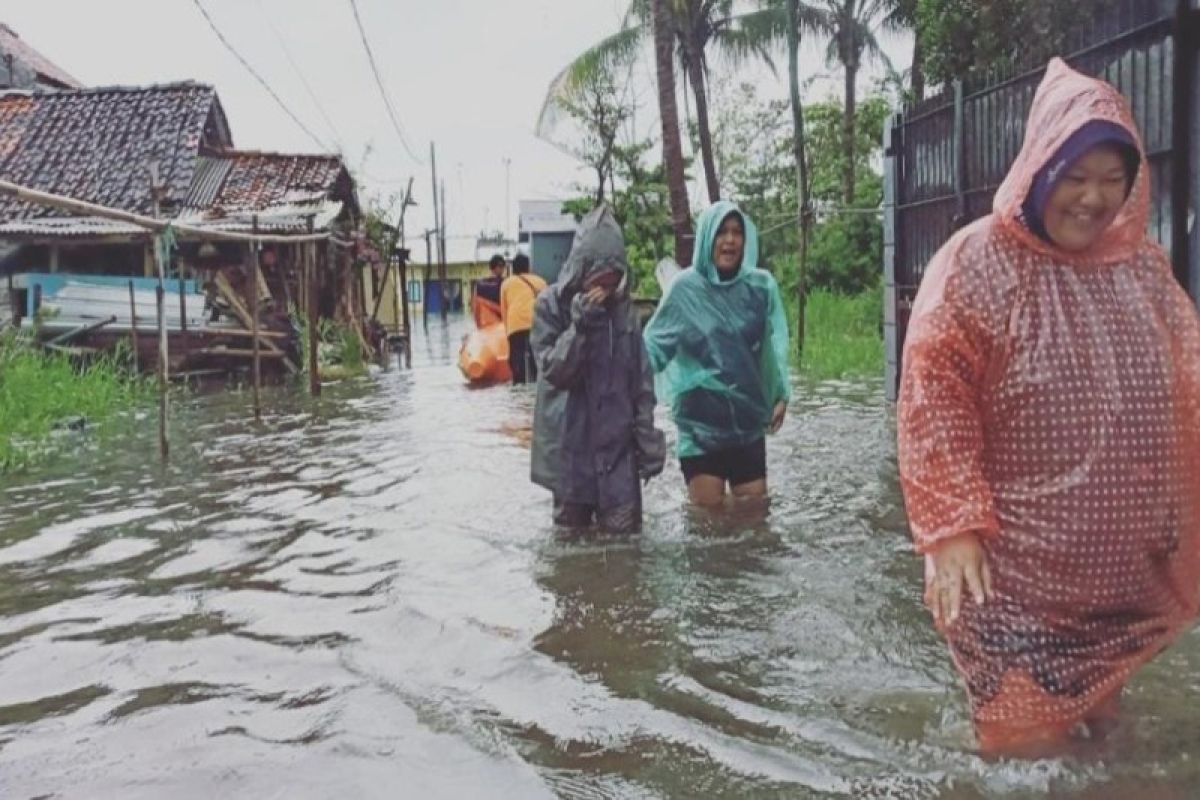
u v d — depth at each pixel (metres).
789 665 3.50
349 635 3.96
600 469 5.36
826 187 22.31
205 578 4.79
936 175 8.18
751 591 4.32
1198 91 4.89
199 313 15.25
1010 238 2.64
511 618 4.08
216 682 3.53
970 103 7.44
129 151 19.16
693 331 5.77
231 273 16.66
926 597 2.74
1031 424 2.61
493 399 12.32
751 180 24.03
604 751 2.91
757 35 20.80
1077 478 2.57
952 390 2.63
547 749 2.94
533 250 36.22
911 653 3.56
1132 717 2.89
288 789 2.75
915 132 8.57
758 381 5.88
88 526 5.84
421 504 6.24
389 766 2.86
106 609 4.35
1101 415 2.57
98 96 20.48
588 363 5.33
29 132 19.75
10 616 4.28
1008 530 2.65
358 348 17.31
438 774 2.81
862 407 9.51
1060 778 2.58
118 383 13.15
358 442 8.89
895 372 9.36
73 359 13.95
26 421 9.48
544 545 5.18
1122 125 2.49
